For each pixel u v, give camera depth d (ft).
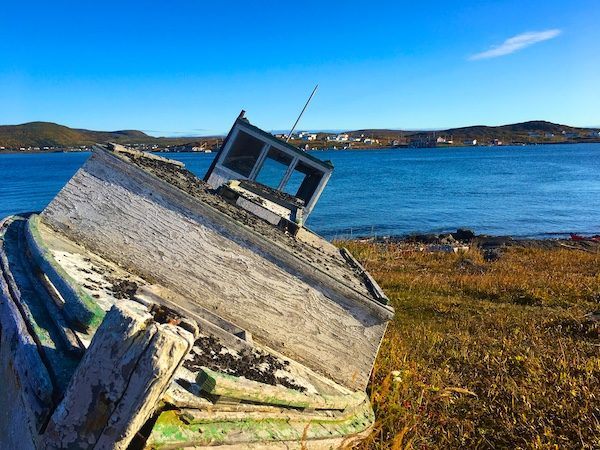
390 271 51.21
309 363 13.94
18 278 10.57
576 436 15.66
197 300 13.92
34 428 7.52
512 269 51.47
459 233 88.69
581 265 53.47
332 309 14.02
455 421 17.01
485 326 30.01
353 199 157.79
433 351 24.52
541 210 133.59
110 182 14.70
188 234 14.19
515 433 16.26
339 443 11.43
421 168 306.76
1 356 9.71
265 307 13.89
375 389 18.02
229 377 8.29
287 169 28.76
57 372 7.63
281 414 9.80
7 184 194.59
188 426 7.67
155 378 6.46
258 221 17.24
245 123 27.78
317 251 18.90
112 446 6.65
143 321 6.61
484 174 256.11
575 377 19.83
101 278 11.94
